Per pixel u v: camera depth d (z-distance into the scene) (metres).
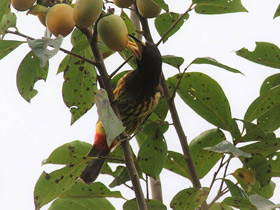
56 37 5.58
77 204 7.92
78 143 7.51
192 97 7.98
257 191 8.10
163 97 8.59
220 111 7.91
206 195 7.15
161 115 8.72
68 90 7.40
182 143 7.66
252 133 7.41
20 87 6.97
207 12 7.65
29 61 6.84
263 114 8.00
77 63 7.26
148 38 8.34
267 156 8.01
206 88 7.91
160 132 7.86
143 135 8.48
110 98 6.41
